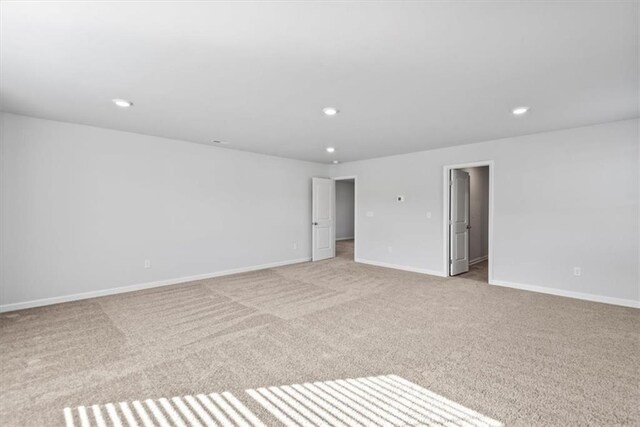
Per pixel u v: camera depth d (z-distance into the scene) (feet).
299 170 21.08
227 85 8.43
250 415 5.80
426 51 6.61
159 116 11.28
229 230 17.38
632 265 11.57
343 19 5.48
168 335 9.21
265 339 8.96
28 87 8.62
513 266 14.44
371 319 10.54
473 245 20.79
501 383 6.75
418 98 9.34
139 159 14.03
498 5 5.05
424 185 17.58
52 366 7.42
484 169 21.99
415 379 6.94
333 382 6.84
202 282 15.55
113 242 13.39
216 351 8.22
